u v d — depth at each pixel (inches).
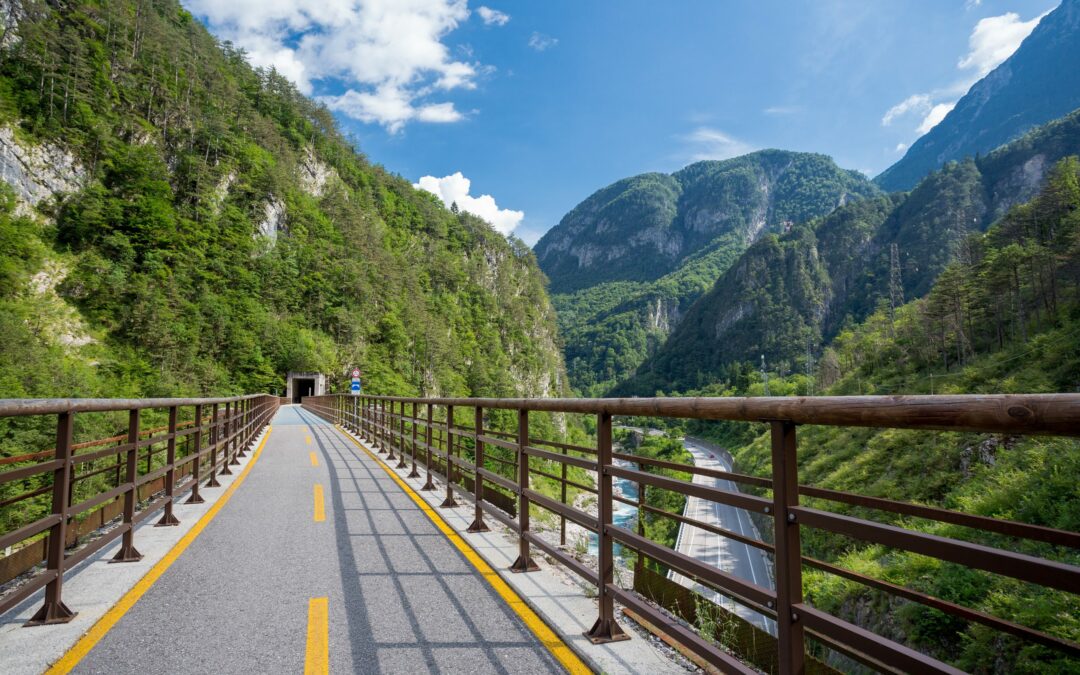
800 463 1968.5
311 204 5856.3
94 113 4259.4
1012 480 958.4
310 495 341.7
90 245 3759.8
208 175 4704.7
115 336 3420.3
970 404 55.8
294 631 143.4
